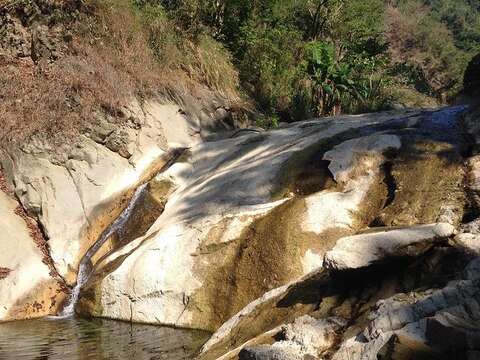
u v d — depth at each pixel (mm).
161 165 12281
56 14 13594
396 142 8500
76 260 10070
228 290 7676
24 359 6406
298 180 8719
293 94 18688
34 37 13227
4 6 13258
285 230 7605
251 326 5977
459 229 6051
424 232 5461
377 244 5461
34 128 11359
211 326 7570
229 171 9844
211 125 14547
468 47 72062
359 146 8680
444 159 7730
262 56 18938
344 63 20484
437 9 90188
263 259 7570
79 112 11953
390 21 67500
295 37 21328
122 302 8305
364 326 4836
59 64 12852
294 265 7336
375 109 19141
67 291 9492
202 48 16516
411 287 5234
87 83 12430
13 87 12062
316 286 6004
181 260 8203
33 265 9594
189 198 9586
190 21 17047
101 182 11281
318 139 9547
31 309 8930
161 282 8102
